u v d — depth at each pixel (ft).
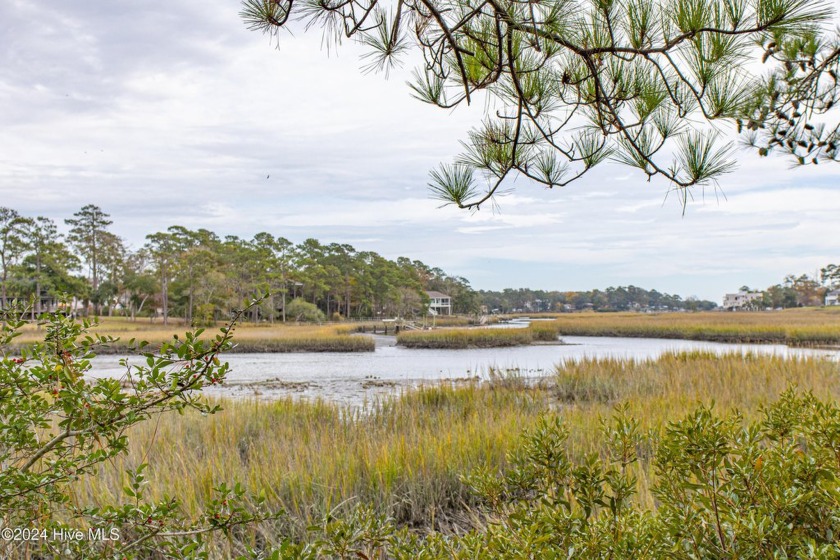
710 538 5.16
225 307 192.65
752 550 4.76
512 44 6.69
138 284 206.59
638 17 5.84
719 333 138.62
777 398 26.76
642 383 38.65
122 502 12.40
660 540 5.39
